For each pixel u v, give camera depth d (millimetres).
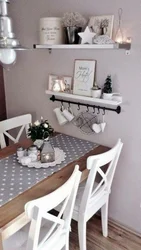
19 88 2629
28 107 2617
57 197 1168
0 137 2266
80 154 1911
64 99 2258
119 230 2143
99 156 1546
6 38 1349
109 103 1863
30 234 1161
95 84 1946
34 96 2514
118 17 1756
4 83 2762
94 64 1966
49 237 1382
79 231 1753
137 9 1661
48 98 2387
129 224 2148
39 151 1771
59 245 1461
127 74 1824
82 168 1691
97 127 2029
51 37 1932
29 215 1087
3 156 1871
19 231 1472
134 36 1720
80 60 2043
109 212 2248
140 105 1821
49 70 2293
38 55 2332
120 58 1824
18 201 1334
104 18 1815
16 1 2320
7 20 1340
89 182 1600
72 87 2146
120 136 1993
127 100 1875
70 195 1354
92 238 2053
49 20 1900
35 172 1636
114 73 1887
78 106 2172
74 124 2252
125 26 1742
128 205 2109
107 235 2078
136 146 1928
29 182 1517
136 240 2041
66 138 2244
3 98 2809
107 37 1709
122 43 1704
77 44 1816
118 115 1955
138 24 1684
